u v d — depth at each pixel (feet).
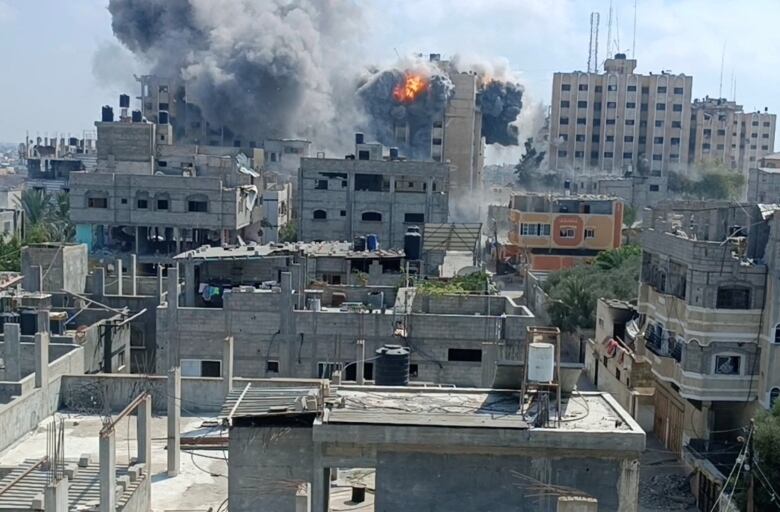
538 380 72.90
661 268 155.02
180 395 110.63
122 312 159.74
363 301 163.53
